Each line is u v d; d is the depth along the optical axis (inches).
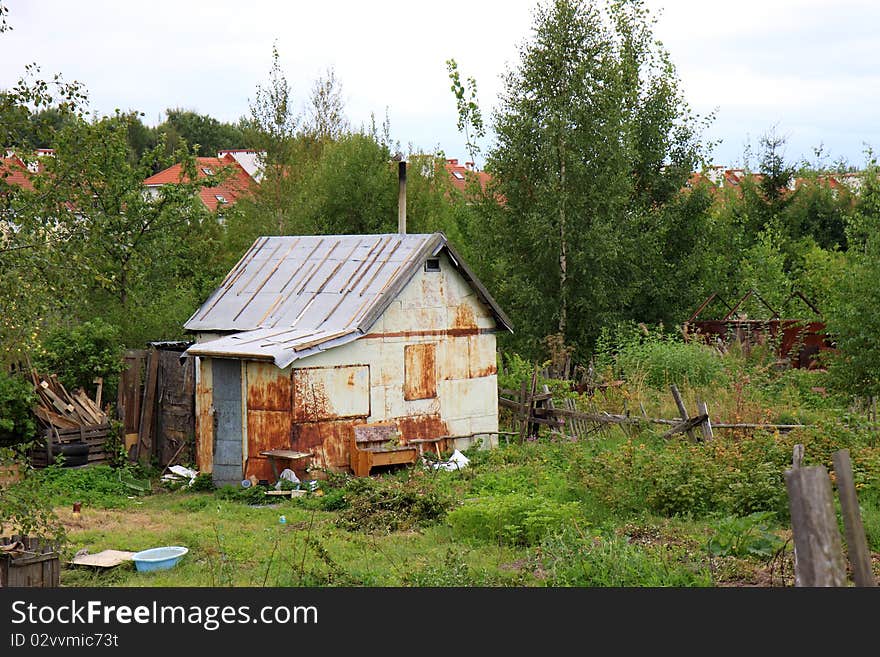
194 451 869.8
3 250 394.0
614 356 1177.4
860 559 296.4
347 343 831.7
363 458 820.6
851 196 2214.6
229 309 939.3
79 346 879.7
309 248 972.6
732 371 1023.0
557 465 786.2
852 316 890.1
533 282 1424.7
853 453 637.3
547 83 1451.8
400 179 995.3
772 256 1772.9
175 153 1102.4
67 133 428.1
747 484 587.8
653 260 1624.0
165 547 550.0
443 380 915.4
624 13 1704.0
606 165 1430.9
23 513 418.6
